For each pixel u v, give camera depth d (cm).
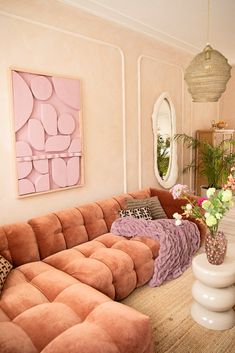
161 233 269
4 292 183
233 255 220
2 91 240
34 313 158
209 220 192
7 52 239
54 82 274
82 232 274
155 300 232
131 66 361
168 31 346
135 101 373
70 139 295
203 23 323
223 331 196
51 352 128
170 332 195
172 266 265
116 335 139
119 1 264
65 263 224
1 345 133
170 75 431
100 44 319
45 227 249
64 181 295
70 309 162
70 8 269
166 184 443
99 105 326
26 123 256
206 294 198
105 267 214
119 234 284
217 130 505
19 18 243
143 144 396
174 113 439
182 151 485
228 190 194
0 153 243
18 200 261
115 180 359
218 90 233
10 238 226
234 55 477
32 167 265
